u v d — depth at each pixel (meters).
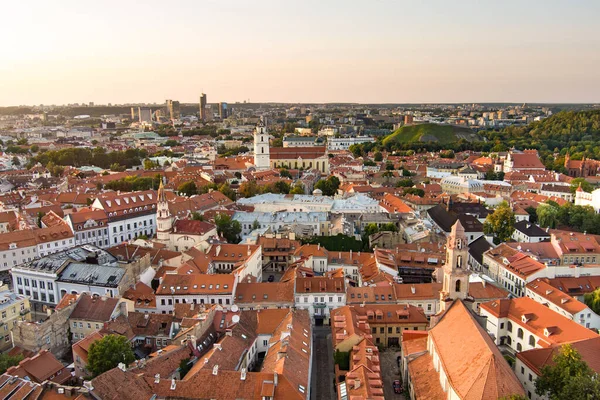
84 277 149.25
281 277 180.50
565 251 182.62
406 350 111.69
